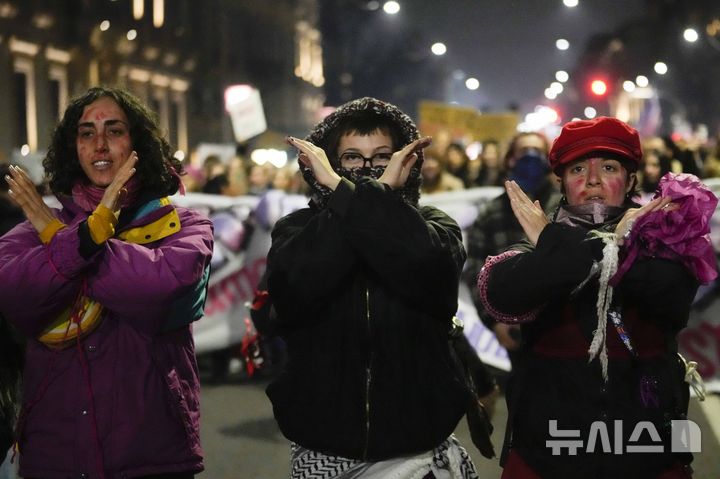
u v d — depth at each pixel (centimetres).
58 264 333
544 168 658
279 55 6300
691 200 316
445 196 889
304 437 338
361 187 324
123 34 3997
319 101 7556
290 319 340
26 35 3288
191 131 4781
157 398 349
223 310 970
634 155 344
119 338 349
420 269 323
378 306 338
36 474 347
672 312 324
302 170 351
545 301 325
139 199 363
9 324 370
